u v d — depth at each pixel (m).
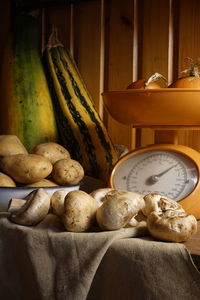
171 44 1.31
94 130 1.28
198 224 0.93
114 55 1.41
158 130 1.04
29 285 0.82
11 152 1.05
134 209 0.79
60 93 1.33
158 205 0.87
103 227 0.80
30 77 1.34
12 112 1.32
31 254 0.80
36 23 1.42
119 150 1.31
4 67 1.38
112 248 0.75
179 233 0.75
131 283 0.73
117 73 1.41
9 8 1.55
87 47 1.46
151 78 1.01
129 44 1.38
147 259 0.72
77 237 0.77
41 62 1.40
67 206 0.80
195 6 1.26
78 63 1.49
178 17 1.30
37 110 1.32
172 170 0.95
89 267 0.74
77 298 0.75
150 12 1.34
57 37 1.50
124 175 0.98
